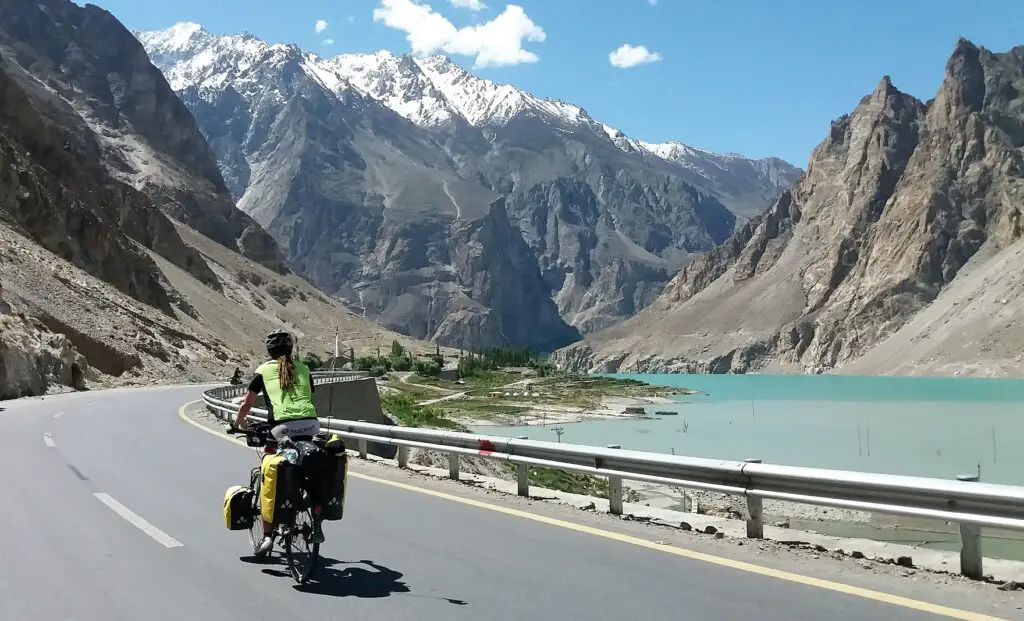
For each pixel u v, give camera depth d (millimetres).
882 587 7781
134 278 100188
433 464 26578
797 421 84438
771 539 9828
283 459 7801
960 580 8016
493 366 182375
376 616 7062
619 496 11422
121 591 7840
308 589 7871
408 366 153625
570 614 7082
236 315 144250
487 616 7047
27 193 85562
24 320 49875
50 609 7316
